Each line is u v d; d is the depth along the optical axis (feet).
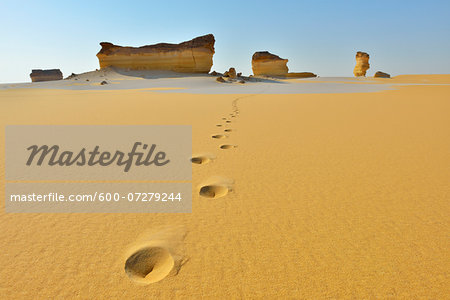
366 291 4.50
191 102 43.47
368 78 262.06
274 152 13.20
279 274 4.90
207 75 212.02
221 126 20.52
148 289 4.61
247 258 5.35
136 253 5.53
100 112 29.78
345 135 17.22
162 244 5.82
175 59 221.46
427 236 6.03
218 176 9.98
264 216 7.02
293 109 32.37
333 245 5.74
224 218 6.95
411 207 7.41
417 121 22.39
